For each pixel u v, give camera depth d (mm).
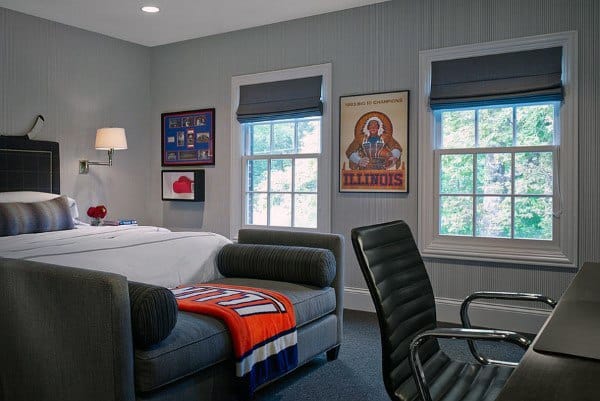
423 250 3842
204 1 3969
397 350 1418
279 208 4602
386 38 3996
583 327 1083
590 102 3289
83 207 4742
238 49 4742
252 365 2176
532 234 3529
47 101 4430
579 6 3312
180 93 5141
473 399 1385
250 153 4793
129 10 4184
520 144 3590
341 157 4207
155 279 2727
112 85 4973
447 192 3809
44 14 4281
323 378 2686
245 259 3074
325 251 2898
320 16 4289
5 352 1999
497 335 1248
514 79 3500
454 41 3730
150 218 5367
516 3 3508
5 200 3754
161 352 1827
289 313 2459
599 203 3273
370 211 4098
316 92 4309
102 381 1718
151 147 5359
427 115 3830
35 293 1877
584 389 742
